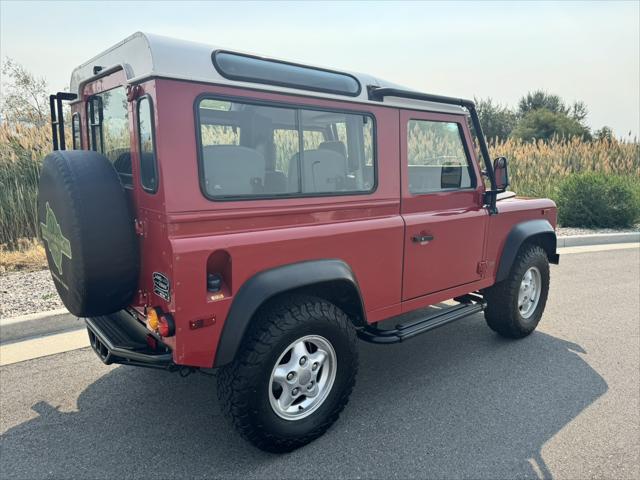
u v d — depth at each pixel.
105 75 2.90
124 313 3.22
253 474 2.69
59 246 2.70
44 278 5.95
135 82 2.46
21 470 2.70
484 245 4.09
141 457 2.83
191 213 2.44
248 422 2.69
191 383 3.72
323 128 3.04
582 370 4.00
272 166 2.81
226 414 2.71
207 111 2.56
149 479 2.64
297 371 2.84
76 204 2.48
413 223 3.46
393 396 3.56
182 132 2.40
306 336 2.82
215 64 2.51
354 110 3.14
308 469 2.74
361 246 3.15
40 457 2.81
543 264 4.64
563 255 8.46
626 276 6.97
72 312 2.80
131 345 2.77
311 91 2.91
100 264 2.53
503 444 2.97
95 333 3.01
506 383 3.76
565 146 14.82
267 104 2.72
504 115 37.72
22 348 4.25
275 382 2.81
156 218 2.46
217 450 2.91
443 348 4.45
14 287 5.55
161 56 2.34
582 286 6.46
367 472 2.71
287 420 2.84
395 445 2.96
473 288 4.06
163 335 2.45
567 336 4.75
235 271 2.57
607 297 5.99
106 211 2.53
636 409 3.39
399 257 3.41
